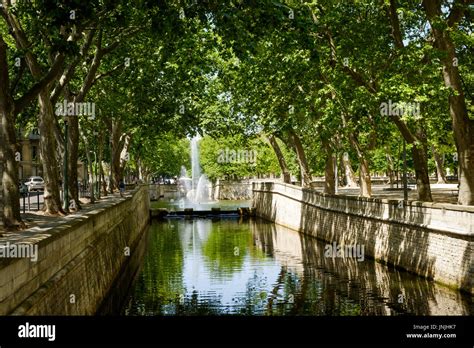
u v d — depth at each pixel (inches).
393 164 2517.2
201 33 1015.0
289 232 1859.0
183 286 969.5
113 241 1020.5
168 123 1439.5
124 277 1054.4
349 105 994.7
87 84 995.3
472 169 874.8
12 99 610.5
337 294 865.5
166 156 3740.2
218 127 1823.3
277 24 652.7
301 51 1010.7
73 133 994.7
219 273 1092.5
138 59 1147.3
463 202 877.8
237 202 3690.9
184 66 1101.7
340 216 1406.3
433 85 818.8
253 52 678.5
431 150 2303.2
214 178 4069.9
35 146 2778.1
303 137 1873.8
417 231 965.2
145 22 873.5
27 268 428.5
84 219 707.4
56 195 846.5
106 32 928.9
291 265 1170.0
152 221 2444.6
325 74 1082.1
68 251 594.2
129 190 2190.0
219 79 1674.5
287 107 1293.1
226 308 795.4
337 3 986.7
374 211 1170.6
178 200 4003.4
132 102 1333.7
